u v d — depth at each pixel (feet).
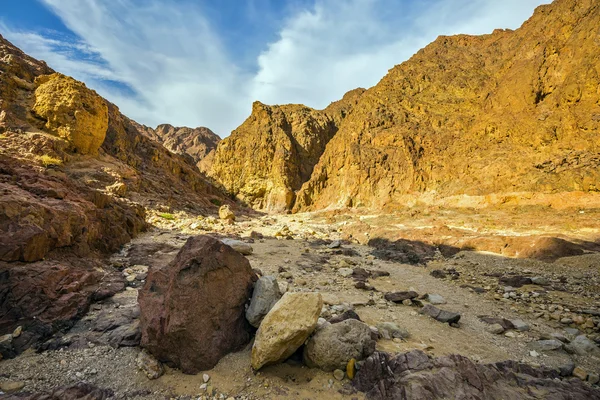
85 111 72.79
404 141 131.75
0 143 56.54
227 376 13.24
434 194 108.06
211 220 76.84
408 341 16.65
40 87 71.61
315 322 14.12
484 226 64.75
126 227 40.73
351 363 13.32
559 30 110.01
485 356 15.53
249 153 194.80
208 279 15.44
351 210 125.08
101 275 23.89
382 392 11.91
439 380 12.03
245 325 16.33
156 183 100.17
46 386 11.99
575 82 92.48
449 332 18.69
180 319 13.76
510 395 11.73
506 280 30.50
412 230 59.31
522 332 19.20
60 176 37.65
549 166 84.38
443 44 183.32
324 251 46.47
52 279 18.33
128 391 12.12
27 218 20.49
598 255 34.83
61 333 15.76
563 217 63.46
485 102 125.18
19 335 14.58
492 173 96.43
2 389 11.46
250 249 39.58
